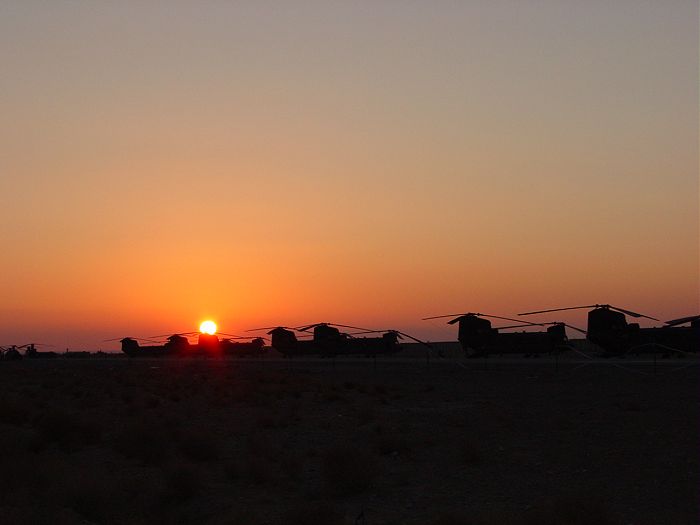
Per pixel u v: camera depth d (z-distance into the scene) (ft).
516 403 135.95
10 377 240.12
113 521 63.16
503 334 290.15
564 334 280.92
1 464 79.25
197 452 88.99
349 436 104.37
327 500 66.95
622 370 199.11
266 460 85.46
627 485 69.26
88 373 260.21
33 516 58.18
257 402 144.97
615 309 265.54
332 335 341.21
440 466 81.35
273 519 61.62
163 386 186.50
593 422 106.52
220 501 67.72
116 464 86.58
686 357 255.91
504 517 58.65
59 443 98.68
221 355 411.75
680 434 92.99
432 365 258.16
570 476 74.08
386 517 61.36
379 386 171.53
